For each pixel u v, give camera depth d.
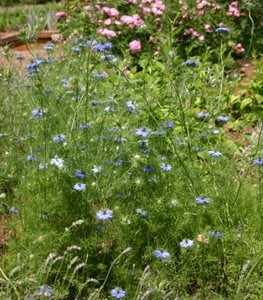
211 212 1.55
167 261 1.44
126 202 1.56
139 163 1.62
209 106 2.20
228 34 3.10
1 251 1.53
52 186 1.50
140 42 3.04
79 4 3.34
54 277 1.41
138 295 1.29
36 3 6.63
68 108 2.03
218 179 1.69
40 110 1.68
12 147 1.88
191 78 2.36
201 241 1.42
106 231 1.47
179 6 3.16
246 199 1.62
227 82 2.57
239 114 2.36
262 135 2.07
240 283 1.37
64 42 3.04
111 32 2.85
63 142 1.66
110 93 2.10
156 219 1.51
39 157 1.65
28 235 1.43
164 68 2.40
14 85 2.28
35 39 2.45
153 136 1.77
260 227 1.55
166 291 1.41
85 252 1.43
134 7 3.24
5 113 2.11
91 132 1.76
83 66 2.27
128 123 1.90
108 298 1.39
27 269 1.40
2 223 1.62
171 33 2.49
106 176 1.57
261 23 3.23
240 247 1.48
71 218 1.46
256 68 2.54
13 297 1.33
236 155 1.99
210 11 3.17
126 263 1.46
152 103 2.11
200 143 1.90
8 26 5.15
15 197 1.68
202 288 1.45
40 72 2.25
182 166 1.65
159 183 1.59
